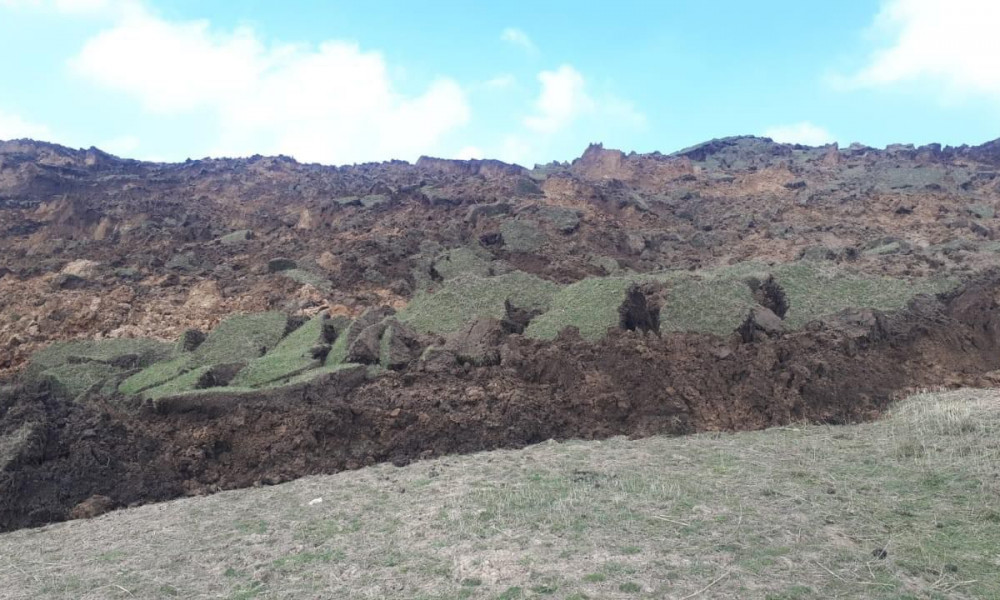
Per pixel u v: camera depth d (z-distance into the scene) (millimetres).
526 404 9836
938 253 16469
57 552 6766
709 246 19938
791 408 10062
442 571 5668
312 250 18234
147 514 7742
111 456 8641
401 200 23609
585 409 9945
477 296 12469
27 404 9164
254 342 11594
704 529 6168
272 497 7996
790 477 7555
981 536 5918
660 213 23734
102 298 14500
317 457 9031
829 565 5496
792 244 18953
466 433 9477
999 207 23219
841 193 25125
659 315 11484
